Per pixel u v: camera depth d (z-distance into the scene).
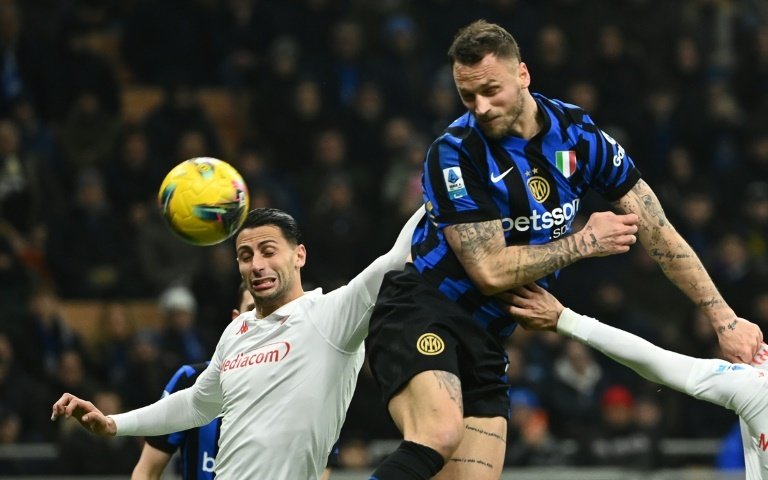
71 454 37.25
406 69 53.94
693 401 43.72
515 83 17.83
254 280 20.27
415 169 49.75
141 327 46.75
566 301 47.97
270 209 20.72
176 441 22.28
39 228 47.81
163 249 47.94
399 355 18.17
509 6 56.31
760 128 55.38
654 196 19.25
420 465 17.28
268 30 56.06
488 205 18.17
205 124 50.59
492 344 18.83
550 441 40.72
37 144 50.72
